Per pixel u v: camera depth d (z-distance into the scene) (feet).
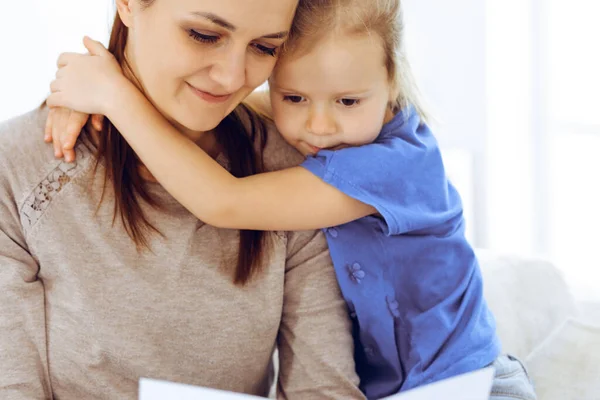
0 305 3.79
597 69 9.25
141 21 3.57
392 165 4.23
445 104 9.41
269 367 4.72
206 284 4.03
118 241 3.91
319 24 3.92
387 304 4.42
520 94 9.31
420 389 3.11
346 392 4.28
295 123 4.21
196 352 4.05
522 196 9.55
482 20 9.01
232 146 4.22
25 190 3.85
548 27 9.15
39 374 3.87
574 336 5.10
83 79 3.85
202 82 3.61
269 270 4.19
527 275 5.64
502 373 4.54
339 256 4.35
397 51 4.21
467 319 4.53
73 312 3.88
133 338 3.92
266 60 3.75
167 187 3.85
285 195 4.04
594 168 9.44
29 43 7.95
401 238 4.41
